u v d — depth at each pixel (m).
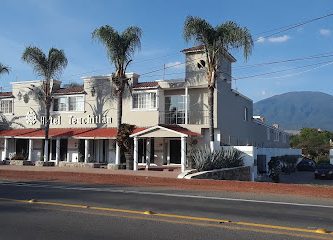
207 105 34.72
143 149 36.22
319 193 18.11
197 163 26.92
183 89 35.69
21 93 42.41
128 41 33.44
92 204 13.73
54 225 10.05
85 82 39.03
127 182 22.89
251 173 31.69
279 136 61.69
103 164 35.12
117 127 34.78
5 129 42.72
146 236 8.94
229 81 38.28
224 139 35.75
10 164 38.22
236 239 8.73
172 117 35.91
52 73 37.81
